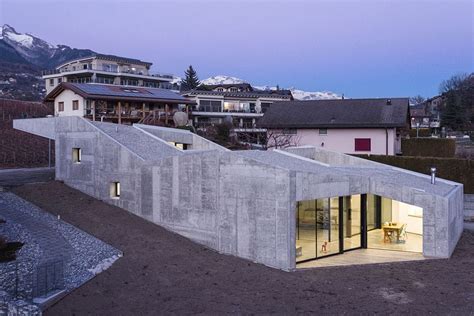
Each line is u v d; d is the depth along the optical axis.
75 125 26.31
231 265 18.77
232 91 78.75
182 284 16.28
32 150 41.59
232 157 19.94
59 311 13.73
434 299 15.37
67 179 26.81
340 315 14.00
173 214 22.08
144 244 19.94
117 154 24.27
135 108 48.59
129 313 13.83
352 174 22.42
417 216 24.94
